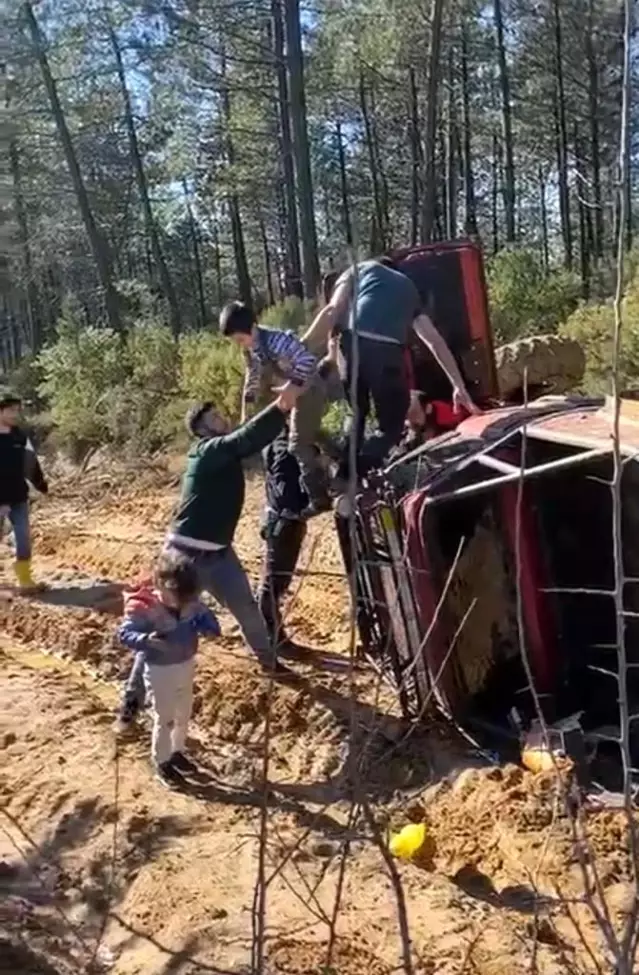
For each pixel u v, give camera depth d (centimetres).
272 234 4731
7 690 787
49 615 941
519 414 651
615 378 246
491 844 511
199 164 3125
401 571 594
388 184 4191
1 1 2675
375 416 711
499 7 3041
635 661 614
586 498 626
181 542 656
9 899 522
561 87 3041
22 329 5578
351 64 2577
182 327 3588
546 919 438
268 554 715
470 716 596
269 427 641
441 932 450
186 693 610
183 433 1719
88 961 469
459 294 802
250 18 2258
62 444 1995
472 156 4247
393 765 594
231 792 605
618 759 554
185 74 2814
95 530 1295
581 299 1848
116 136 3519
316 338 666
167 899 500
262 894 290
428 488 586
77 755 662
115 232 4088
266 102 2734
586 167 3156
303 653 742
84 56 2908
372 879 500
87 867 542
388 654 618
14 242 3859
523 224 4903
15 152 3572
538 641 606
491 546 612
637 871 256
